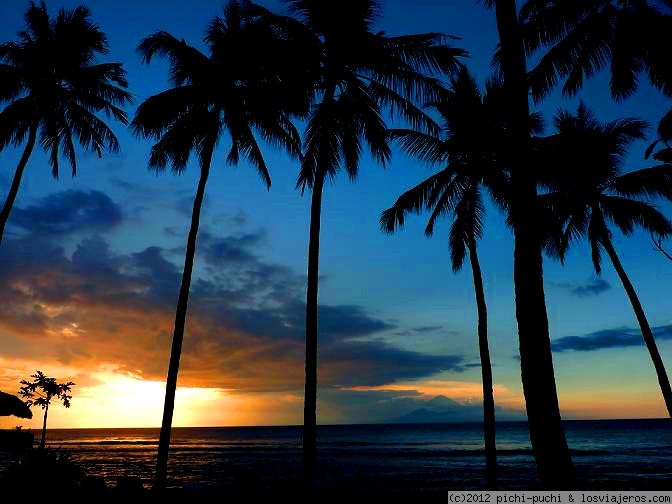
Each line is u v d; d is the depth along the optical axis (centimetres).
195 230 1742
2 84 2067
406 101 1661
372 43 1553
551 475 850
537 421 877
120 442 10781
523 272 931
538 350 899
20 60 2127
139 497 1343
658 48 1425
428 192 2033
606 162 2262
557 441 864
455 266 2116
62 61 2148
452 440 10950
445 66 1595
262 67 1750
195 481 3400
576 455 5931
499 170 1867
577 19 1498
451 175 1980
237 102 1789
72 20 2183
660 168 2206
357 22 1567
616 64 1531
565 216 2309
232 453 6844
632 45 1453
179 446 8956
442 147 1905
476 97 1919
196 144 1928
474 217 2023
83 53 2209
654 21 1409
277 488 1548
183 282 1698
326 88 1602
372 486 3173
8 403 2422
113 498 1273
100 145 2358
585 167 2267
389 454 6519
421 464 4978
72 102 2284
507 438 11556
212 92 1780
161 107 1739
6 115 2067
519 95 982
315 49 1559
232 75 1792
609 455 5878
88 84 2208
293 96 1598
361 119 1592
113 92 2277
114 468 4394
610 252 2300
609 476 3666
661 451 6462
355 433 17250
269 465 4847
